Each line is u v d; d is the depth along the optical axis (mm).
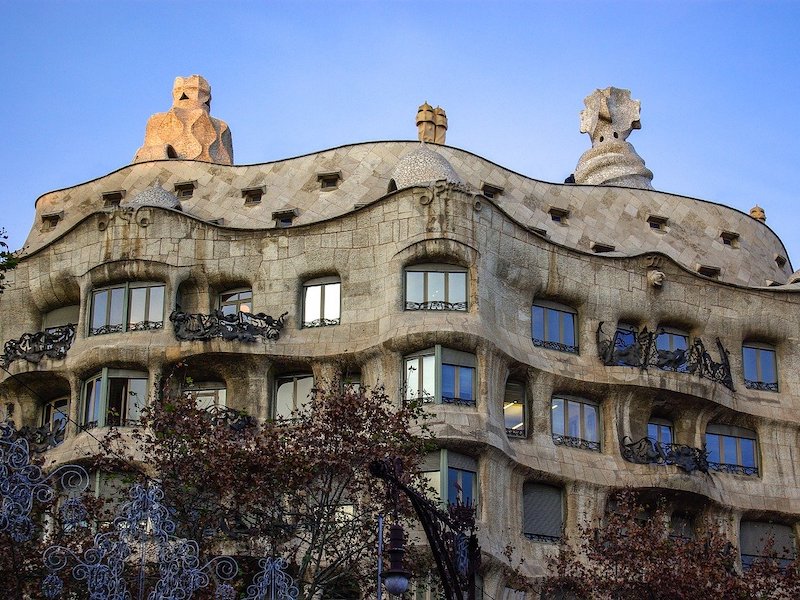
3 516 27078
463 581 32469
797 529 55312
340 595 44969
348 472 40125
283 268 52406
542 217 57875
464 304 50094
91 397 51125
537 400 51688
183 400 41031
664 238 59844
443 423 47531
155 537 32250
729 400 55250
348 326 51031
